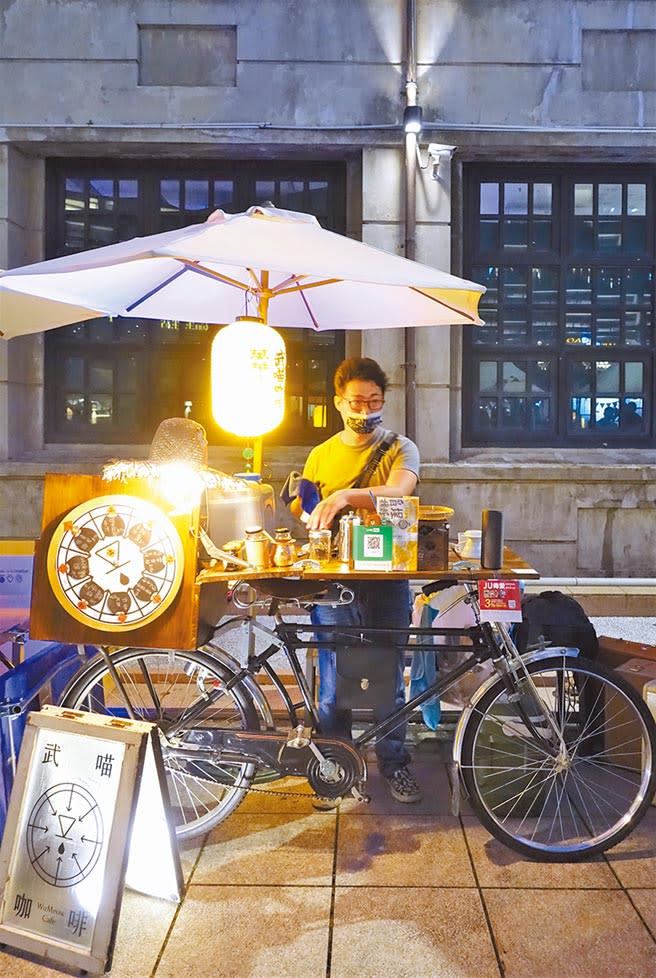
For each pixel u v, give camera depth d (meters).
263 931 2.52
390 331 6.73
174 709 3.49
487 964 2.37
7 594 3.79
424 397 6.77
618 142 6.63
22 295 3.56
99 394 7.05
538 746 3.12
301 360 7.02
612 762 3.70
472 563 3.09
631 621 6.04
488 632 3.02
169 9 6.56
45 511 2.85
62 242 6.96
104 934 2.35
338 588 3.07
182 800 3.32
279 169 6.98
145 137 6.58
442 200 6.66
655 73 6.66
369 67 6.61
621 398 7.10
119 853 2.40
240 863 2.91
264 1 6.55
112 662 2.99
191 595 2.78
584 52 6.66
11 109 6.58
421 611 3.60
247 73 6.60
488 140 6.63
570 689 3.72
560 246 7.02
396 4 6.56
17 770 2.57
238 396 3.54
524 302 7.06
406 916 2.59
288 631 3.06
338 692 3.04
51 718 2.59
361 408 3.35
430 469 6.69
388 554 2.92
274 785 3.50
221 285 4.03
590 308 7.05
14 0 6.54
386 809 3.32
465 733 2.98
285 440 7.05
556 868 2.88
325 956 2.40
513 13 6.60
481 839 3.08
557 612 3.68
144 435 7.04
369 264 3.06
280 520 6.78
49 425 7.03
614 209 7.03
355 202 6.89
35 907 2.45
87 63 6.57
